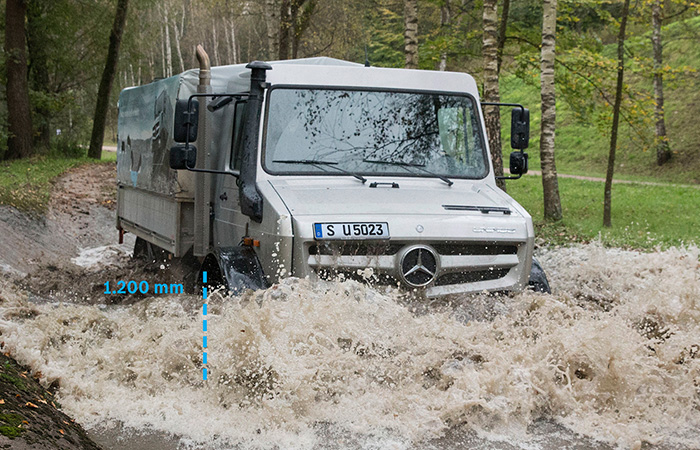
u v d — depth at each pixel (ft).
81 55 124.36
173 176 26.14
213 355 16.69
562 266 27.91
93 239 51.55
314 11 100.99
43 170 85.51
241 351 16.40
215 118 24.48
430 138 22.44
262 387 16.16
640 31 135.33
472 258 19.33
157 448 14.40
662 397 16.75
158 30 133.39
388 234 18.38
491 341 17.52
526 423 15.58
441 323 17.67
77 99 134.51
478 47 74.59
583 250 35.63
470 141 22.94
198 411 15.98
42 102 115.55
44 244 43.93
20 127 100.32
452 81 23.21
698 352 18.26
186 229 26.32
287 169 20.86
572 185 94.84
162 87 28.35
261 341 16.30
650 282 22.61
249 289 18.49
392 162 21.80
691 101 130.41
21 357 17.95
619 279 24.30
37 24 113.70
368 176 21.38
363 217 18.56
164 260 31.04
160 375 17.44
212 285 21.33
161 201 28.73
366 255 18.51
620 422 15.80
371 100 22.11
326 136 21.44
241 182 20.75
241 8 105.91
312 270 18.29
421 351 17.12
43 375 17.31
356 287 17.53
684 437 15.48
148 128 30.71
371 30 110.63
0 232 39.52
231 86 24.48
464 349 17.25
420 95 22.65
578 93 70.23
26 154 101.04
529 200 79.05
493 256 19.58
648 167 119.55
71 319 21.85
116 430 15.25
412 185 21.36
